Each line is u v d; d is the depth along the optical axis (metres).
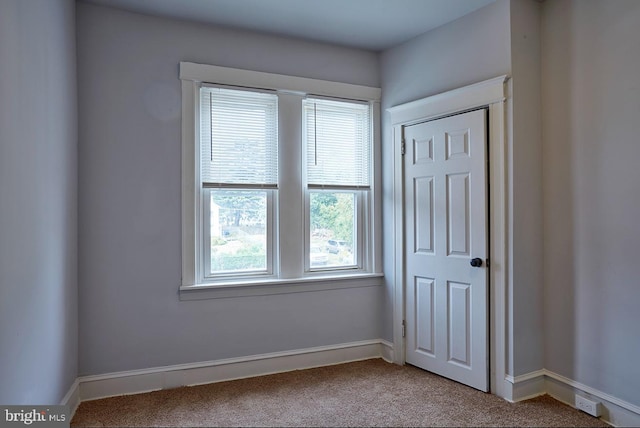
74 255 2.54
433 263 3.05
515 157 2.58
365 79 3.47
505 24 2.58
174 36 2.85
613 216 2.31
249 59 3.06
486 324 2.70
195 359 2.89
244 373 3.02
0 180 1.57
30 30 1.87
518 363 2.59
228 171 3.02
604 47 2.35
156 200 2.80
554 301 2.63
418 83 3.18
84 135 2.63
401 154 3.29
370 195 3.49
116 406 2.54
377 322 3.49
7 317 1.63
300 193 3.22
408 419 2.37
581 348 2.48
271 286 3.11
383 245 3.49
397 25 2.99
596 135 2.40
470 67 2.79
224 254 3.05
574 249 2.52
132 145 2.74
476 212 2.75
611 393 2.32
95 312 2.65
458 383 2.87
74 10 2.57
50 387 2.12
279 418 2.39
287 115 3.18
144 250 2.77
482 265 2.71
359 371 3.14
